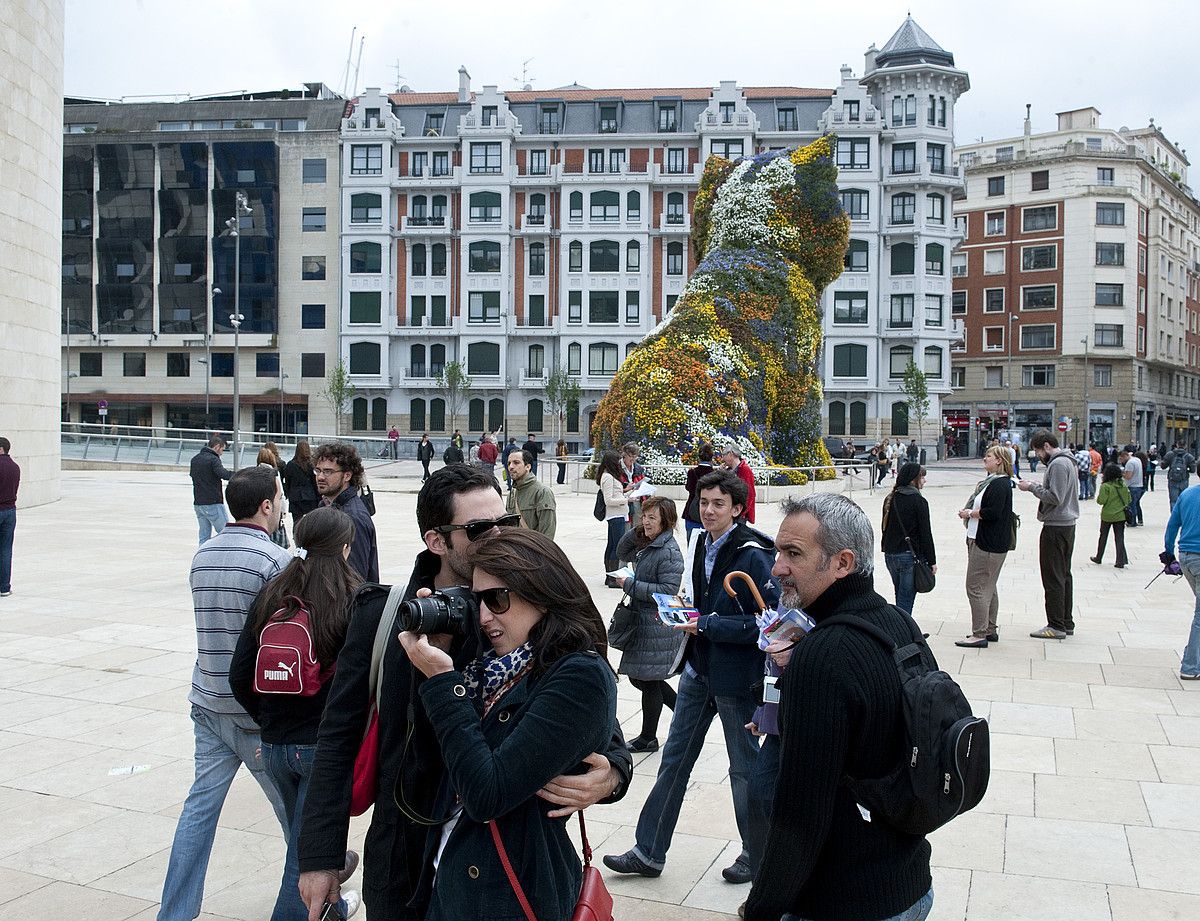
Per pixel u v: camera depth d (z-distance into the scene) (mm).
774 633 3156
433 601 2281
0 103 18719
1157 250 68312
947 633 9672
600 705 2301
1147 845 4676
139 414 58656
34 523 18516
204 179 56656
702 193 31047
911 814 2314
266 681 3246
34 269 20453
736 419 26078
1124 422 64438
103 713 6586
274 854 4566
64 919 3902
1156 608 11102
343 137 55812
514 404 56562
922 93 54250
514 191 56031
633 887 4293
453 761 2205
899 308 54750
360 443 50031
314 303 57219
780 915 2393
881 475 35594
